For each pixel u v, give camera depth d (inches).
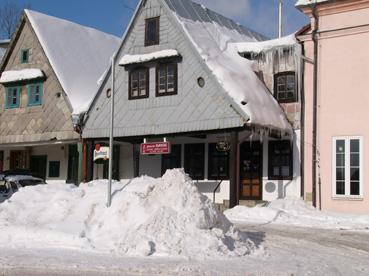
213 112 799.7
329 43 798.5
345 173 770.2
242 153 893.8
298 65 826.2
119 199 529.3
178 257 418.6
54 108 1055.6
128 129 895.7
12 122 1119.6
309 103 813.9
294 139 829.8
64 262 394.0
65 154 1122.0
